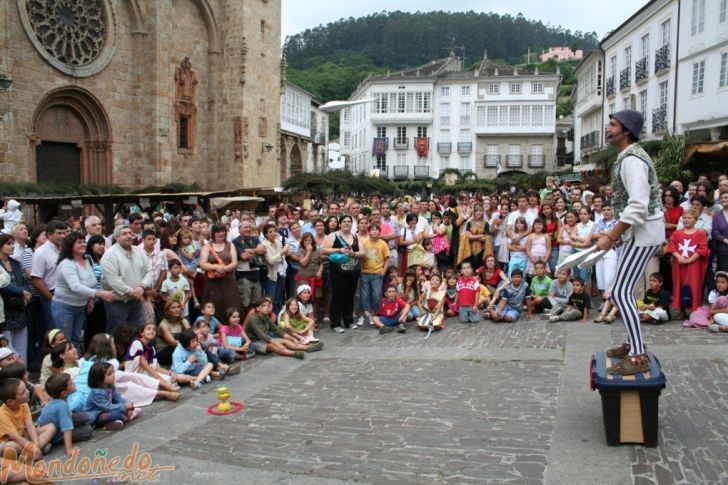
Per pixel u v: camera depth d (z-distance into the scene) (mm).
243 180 34188
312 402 7547
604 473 5000
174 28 31406
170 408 7762
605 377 5492
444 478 5125
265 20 36219
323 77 107125
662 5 30703
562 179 43625
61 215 17359
